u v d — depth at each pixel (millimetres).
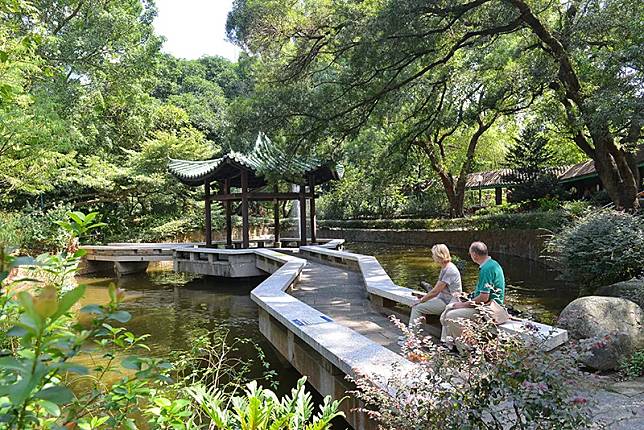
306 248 13844
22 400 905
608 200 15477
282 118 12859
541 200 20594
